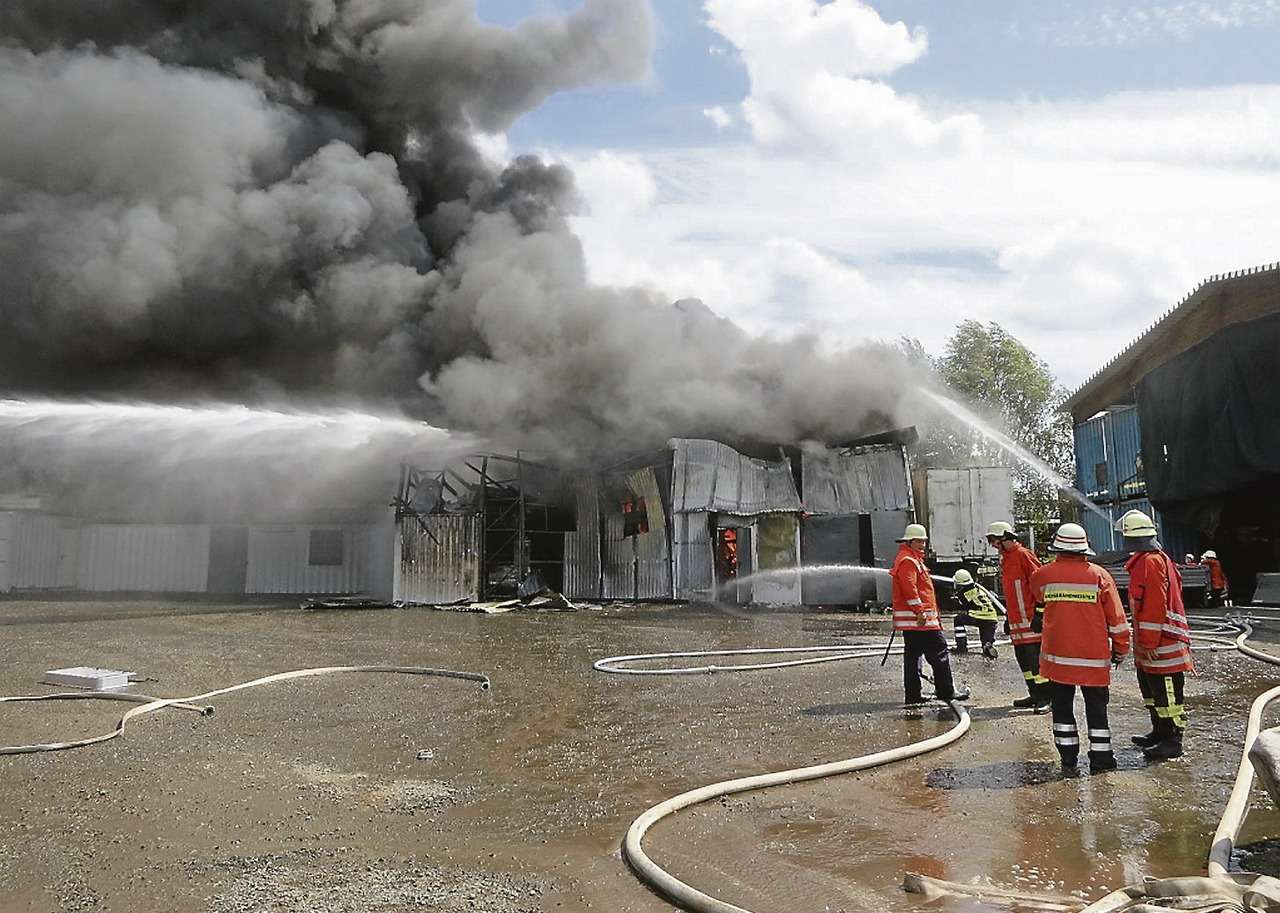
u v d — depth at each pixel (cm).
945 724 643
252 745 595
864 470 1908
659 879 341
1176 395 1914
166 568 2577
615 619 1611
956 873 355
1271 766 368
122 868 371
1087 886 339
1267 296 2403
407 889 346
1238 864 359
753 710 703
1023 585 698
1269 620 1380
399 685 839
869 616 1655
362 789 489
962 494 1847
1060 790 474
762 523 1964
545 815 441
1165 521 2070
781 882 348
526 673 913
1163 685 546
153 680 864
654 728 640
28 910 329
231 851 392
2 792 486
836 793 471
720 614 1717
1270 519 1881
